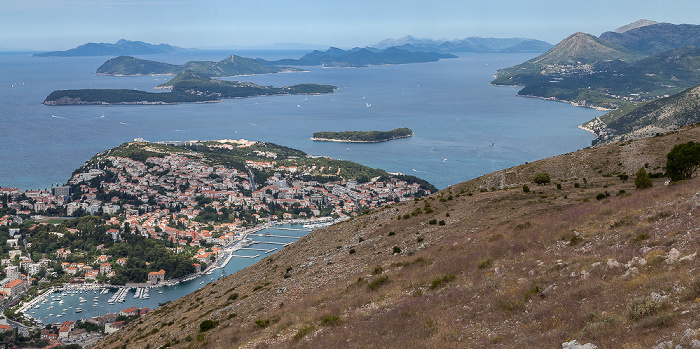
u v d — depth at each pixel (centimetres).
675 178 7412
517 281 3862
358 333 3794
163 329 7200
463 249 5578
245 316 5875
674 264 3025
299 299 5803
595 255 3838
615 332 2480
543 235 5022
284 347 4078
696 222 3691
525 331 2909
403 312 3966
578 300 3058
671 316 2373
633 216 4691
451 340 3152
